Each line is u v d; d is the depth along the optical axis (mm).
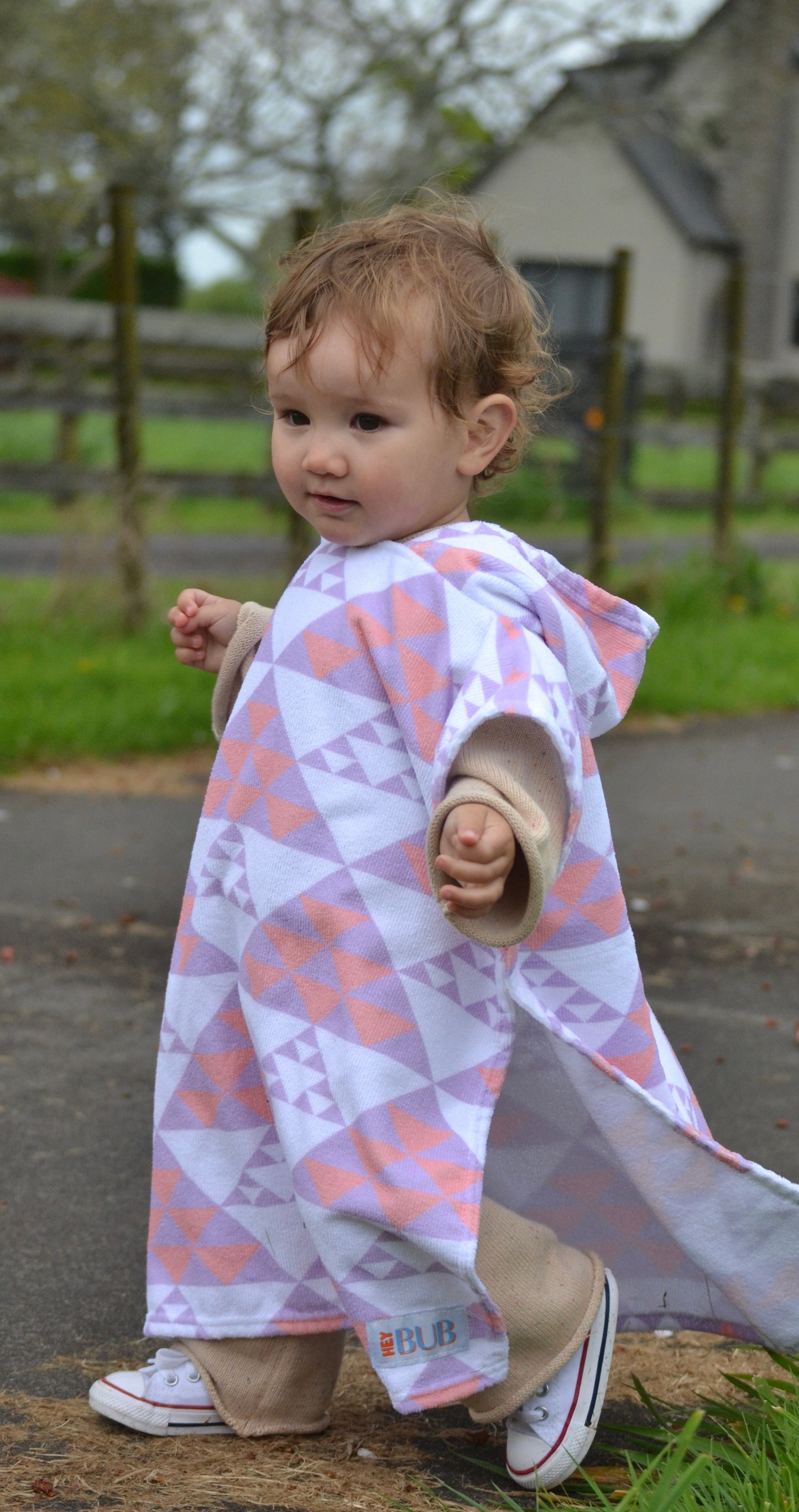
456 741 1755
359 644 1950
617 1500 1885
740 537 14250
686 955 4230
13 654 7387
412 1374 1871
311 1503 1914
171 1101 2084
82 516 8109
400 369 1895
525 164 29516
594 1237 2117
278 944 1945
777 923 4523
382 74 13953
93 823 5363
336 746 1939
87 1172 2924
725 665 8414
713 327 29938
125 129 15898
